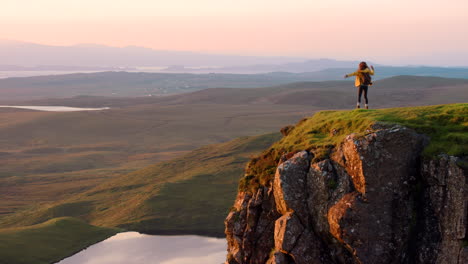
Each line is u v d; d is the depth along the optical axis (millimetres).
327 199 21359
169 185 132750
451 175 19094
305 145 25234
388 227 19984
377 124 23125
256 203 25578
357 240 19781
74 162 195125
